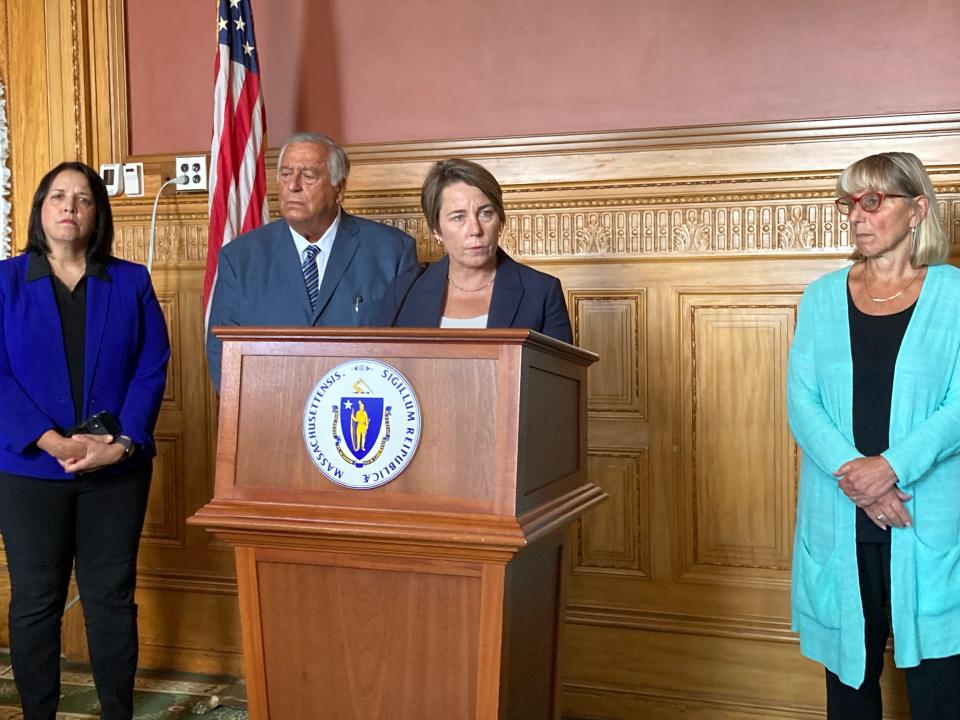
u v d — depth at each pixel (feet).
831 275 8.99
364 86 13.44
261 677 6.79
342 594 6.60
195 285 14.01
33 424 10.16
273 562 6.72
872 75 11.65
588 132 12.39
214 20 14.03
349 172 12.17
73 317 10.77
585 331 12.55
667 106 12.29
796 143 11.66
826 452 8.30
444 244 8.43
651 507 12.38
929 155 11.26
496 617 6.23
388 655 6.53
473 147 12.78
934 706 8.18
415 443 6.33
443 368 6.32
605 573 12.55
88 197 10.73
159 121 14.29
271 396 6.65
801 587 8.71
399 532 6.17
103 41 14.34
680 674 12.25
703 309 12.15
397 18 13.29
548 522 6.51
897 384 8.21
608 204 12.35
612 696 12.46
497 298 8.38
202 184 13.75
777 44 11.94
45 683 10.74
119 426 10.64
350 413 6.45
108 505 10.74
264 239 11.47
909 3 11.51
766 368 11.93
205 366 13.98
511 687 6.87
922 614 8.05
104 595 10.82
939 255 8.52
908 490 8.10
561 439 7.43
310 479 6.55
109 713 10.96
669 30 12.26
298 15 13.66
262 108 13.21
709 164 11.95
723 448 12.12
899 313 8.43
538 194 12.53
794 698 11.83
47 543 10.49
